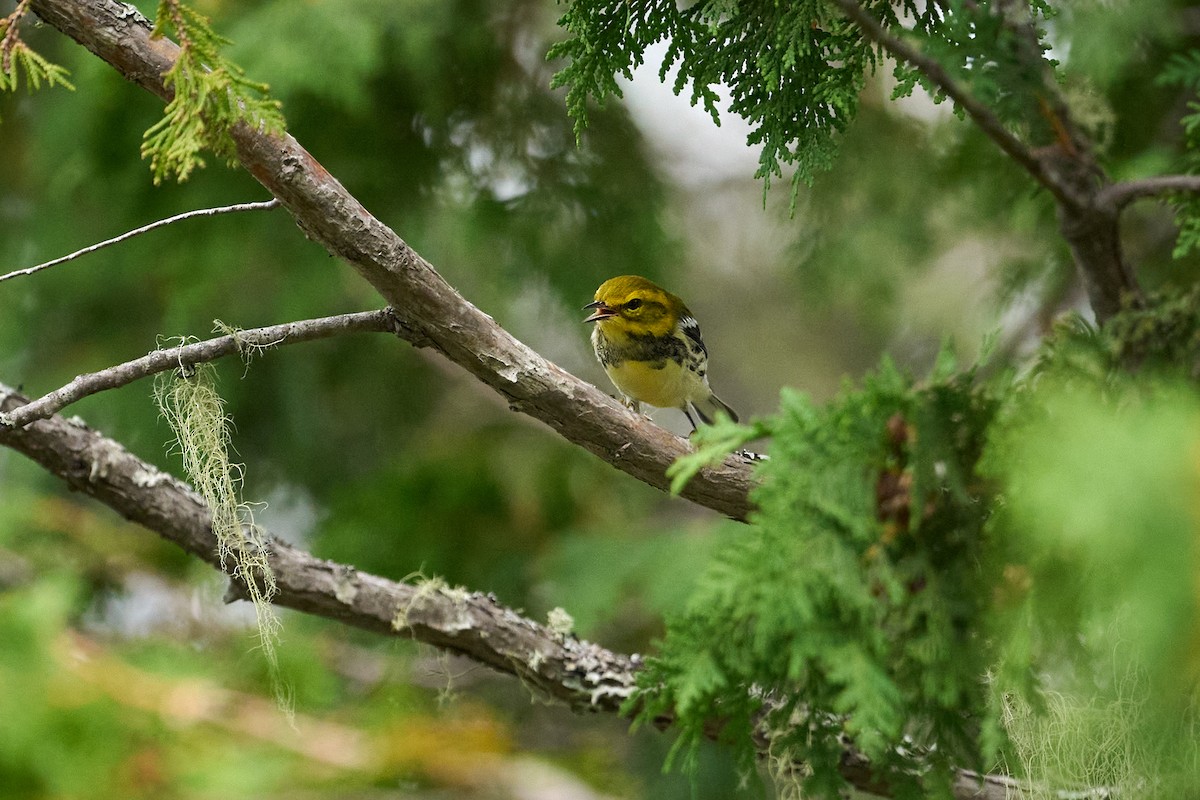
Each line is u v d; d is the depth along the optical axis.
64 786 7.53
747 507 6.68
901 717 4.76
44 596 8.27
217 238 13.17
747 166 20.36
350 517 14.14
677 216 15.11
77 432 7.39
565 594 12.58
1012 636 4.58
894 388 4.66
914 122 14.09
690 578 12.08
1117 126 10.47
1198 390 4.47
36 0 5.82
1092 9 9.59
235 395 14.49
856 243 14.33
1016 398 4.67
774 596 4.49
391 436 15.58
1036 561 4.51
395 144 13.47
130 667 9.14
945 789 5.02
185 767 8.15
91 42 5.91
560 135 13.78
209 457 6.71
